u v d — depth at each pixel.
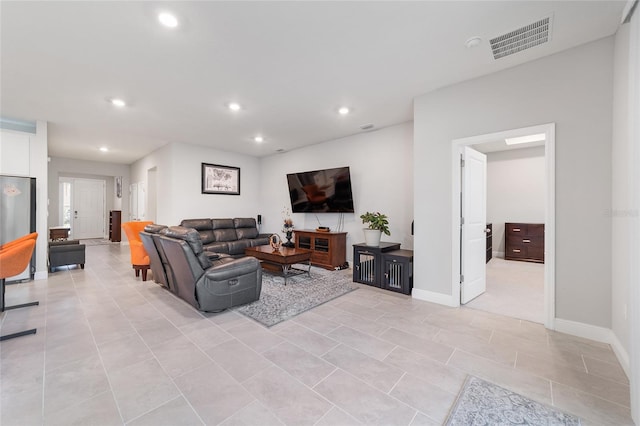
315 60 2.52
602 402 1.54
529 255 5.76
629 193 1.65
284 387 1.67
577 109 2.32
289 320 2.68
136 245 4.12
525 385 1.69
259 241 5.96
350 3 1.81
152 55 2.41
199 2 1.78
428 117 3.20
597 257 2.24
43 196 4.17
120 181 8.80
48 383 1.69
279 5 1.82
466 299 3.18
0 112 3.78
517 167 6.10
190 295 2.84
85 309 2.94
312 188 5.53
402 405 1.51
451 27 2.07
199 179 5.87
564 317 2.39
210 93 3.21
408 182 4.34
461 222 3.12
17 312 2.84
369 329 2.48
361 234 4.99
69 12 1.86
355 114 3.95
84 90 3.11
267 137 5.20
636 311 1.43
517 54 2.43
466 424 1.38
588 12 1.90
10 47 2.26
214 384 1.69
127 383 1.70
